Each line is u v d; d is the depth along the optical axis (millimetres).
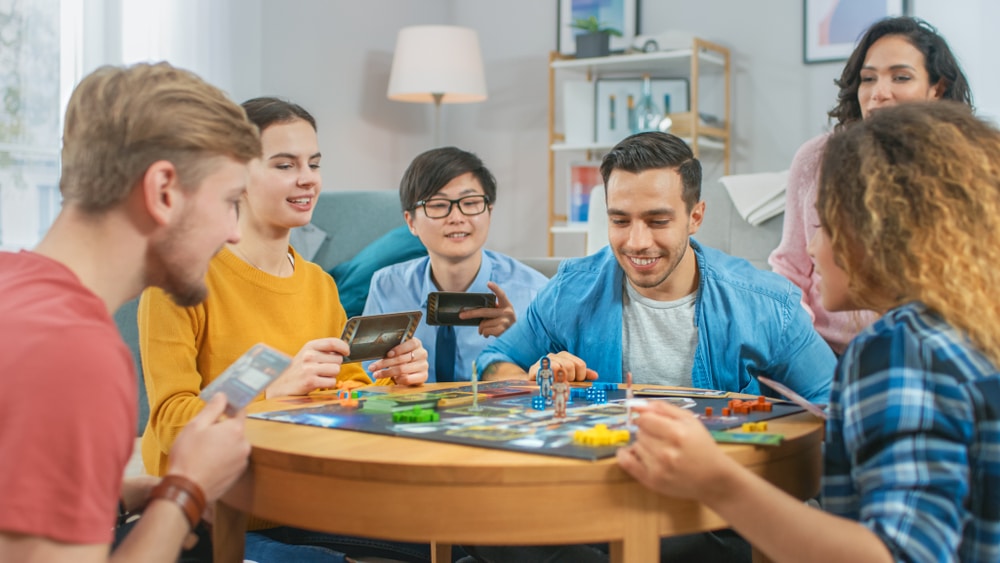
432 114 5531
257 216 1724
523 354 1853
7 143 3236
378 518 966
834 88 4488
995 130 1006
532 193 5344
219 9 4109
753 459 1021
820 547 878
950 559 843
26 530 800
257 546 1554
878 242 969
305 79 4656
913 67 2070
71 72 3502
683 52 4453
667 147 1618
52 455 811
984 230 947
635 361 1767
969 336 928
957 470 874
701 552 1445
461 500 940
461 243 2236
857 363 955
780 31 4617
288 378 1501
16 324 834
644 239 1613
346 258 3564
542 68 5266
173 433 1506
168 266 994
